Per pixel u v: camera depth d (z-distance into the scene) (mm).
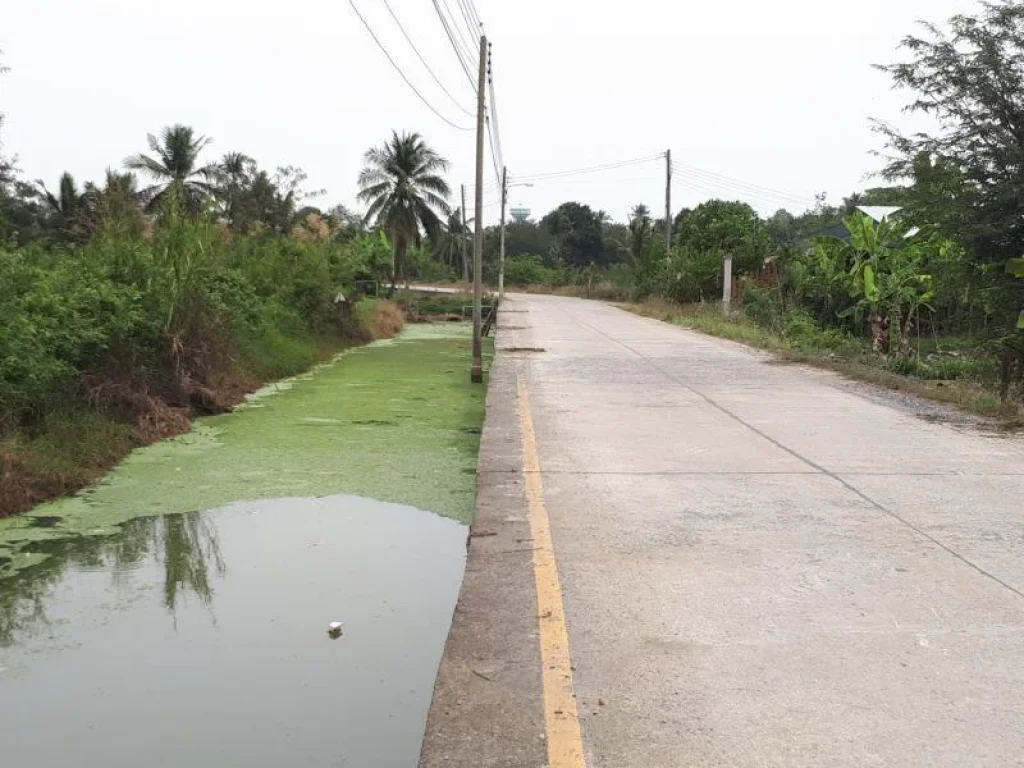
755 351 19203
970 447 8445
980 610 4320
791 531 5641
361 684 4043
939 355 17719
